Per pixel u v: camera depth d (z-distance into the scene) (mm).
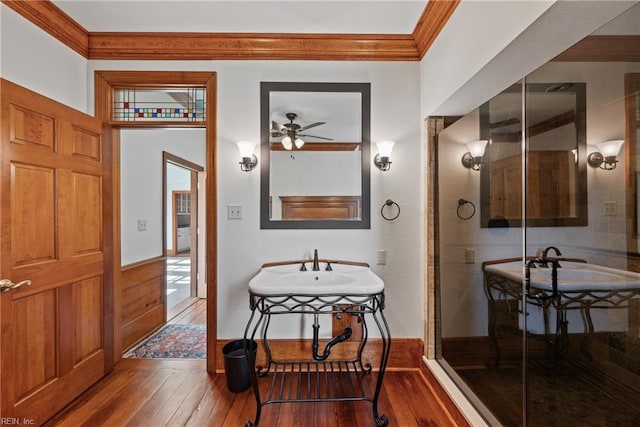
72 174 1929
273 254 2295
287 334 2262
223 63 2275
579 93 1105
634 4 934
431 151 2219
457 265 1942
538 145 1297
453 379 1923
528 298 1361
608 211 1033
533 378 1342
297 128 2305
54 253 1794
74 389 1921
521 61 1339
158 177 3207
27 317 1631
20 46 1749
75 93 2129
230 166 2281
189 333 3062
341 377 2162
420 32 2141
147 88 2336
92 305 2098
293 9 1943
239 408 1849
